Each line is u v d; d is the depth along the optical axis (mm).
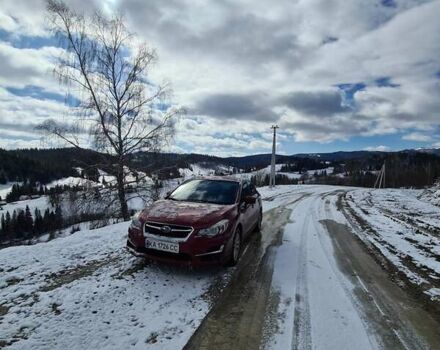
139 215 5234
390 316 3979
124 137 15984
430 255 6820
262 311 3949
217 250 4863
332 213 12812
